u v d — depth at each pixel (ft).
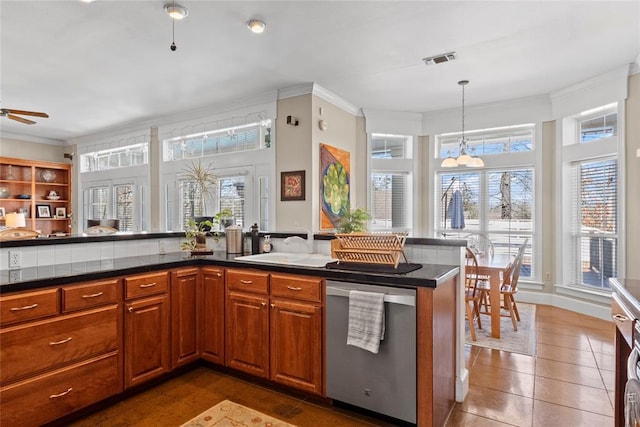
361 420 7.15
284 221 15.23
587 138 14.98
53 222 25.12
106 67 12.58
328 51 11.43
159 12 9.12
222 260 9.15
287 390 8.36
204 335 9.47
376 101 16.81
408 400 6.55
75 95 15.52
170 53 11.50
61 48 11.10
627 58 12.10
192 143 18.89
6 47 11.00
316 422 7.09
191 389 8.42
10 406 6.06
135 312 7.97
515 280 12.64
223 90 15.03
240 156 16.74
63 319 6.77
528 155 16.63
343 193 16.67
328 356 7.44
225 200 17.34
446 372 7.14
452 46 11.14
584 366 9.62
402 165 18.86
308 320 7.70
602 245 14.17
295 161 14.92
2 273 7.11
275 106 15.40
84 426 6.90
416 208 18.94
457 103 17.13
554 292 15.93
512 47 11.25
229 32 10.18
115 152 22.86
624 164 12.92
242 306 8.73
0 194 22.31
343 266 7.67
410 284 6.47
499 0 8.71
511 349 10.84
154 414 7.34
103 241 9.44
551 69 12.99
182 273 9.07
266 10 9.07
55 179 25.08
